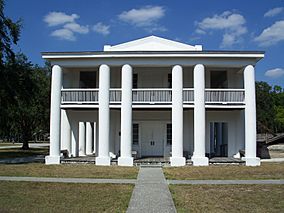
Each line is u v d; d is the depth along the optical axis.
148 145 26.78
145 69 26.22
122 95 23.08
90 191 13.01
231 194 12.53
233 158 24.72
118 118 26.31
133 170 19.92
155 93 23.62
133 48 26.00
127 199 11.50
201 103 22.84
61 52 23.38
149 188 13.77
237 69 25.55
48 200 11.27
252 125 22.86
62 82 25.11
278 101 85.56
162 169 20.48
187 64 23.20
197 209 10.10
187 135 25.88
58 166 21.86
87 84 26.72
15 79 26.19
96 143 27.53
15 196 11.91
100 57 23.31
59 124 23.73
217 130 28.58
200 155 22.66
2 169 20.05
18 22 26.11
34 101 40.44
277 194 12.54
